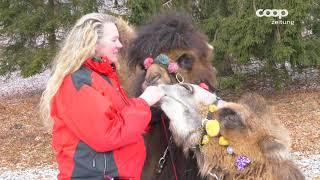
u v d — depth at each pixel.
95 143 3.31
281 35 14.30
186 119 3.59
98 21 3.53
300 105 15.27
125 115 3.38
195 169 3.83
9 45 18.16
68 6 16.95
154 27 4.15
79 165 3.41
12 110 17.41
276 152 3.51
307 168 10.13
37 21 16.92
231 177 3.58
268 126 3.60
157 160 3.93
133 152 3.50
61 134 3.45
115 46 3.60
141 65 4.14
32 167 11.74
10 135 14.38
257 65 18.02
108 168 3.39
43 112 3.63
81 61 3.44
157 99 3.56
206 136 3.56
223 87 15.08
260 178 3.50
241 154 3.51
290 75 16.84
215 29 15.01
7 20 17.55
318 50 14.71
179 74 3.92
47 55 16.58
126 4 14.98
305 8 13.86
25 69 16.81
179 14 4.28
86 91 3.33
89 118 3.29
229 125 3.52
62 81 3.43
